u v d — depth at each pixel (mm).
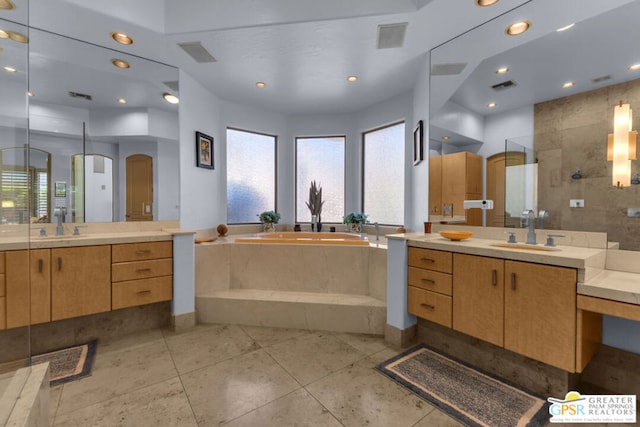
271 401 1523
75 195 2430
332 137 4254
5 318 1470
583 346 1382
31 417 1015
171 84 2836
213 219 3559
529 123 1965
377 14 2000
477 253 1743
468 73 2268
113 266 2121
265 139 4215
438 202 2547
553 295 1439
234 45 2439
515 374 1728
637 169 1553
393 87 3266
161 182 2838
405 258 2156
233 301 2539
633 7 1599
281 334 2344
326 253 2707
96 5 1998
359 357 1988
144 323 2465
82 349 2104
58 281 1935
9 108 1572
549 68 1878
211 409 1460
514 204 2047
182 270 2414
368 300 2492
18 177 1573
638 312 1197
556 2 1771
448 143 2439
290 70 2887
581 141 1742
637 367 1544
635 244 1558
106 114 2553
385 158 3771
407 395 1582
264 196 4230
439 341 2129
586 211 1721
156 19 2229
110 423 1367
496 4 1877
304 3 2098
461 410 1467
